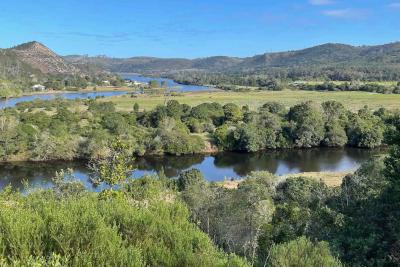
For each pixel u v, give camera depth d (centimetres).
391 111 10438
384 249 1983
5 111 10175
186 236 986
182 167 7062
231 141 8244
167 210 1104
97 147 7094
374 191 2634
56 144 7225
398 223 2073
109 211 1039
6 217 886
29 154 7169
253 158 7706
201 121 9650
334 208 2708
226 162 7406
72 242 853
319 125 8625
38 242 838
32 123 8275
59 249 845
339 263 1664
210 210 2789
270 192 3934
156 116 9362
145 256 889
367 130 8419
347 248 2061
